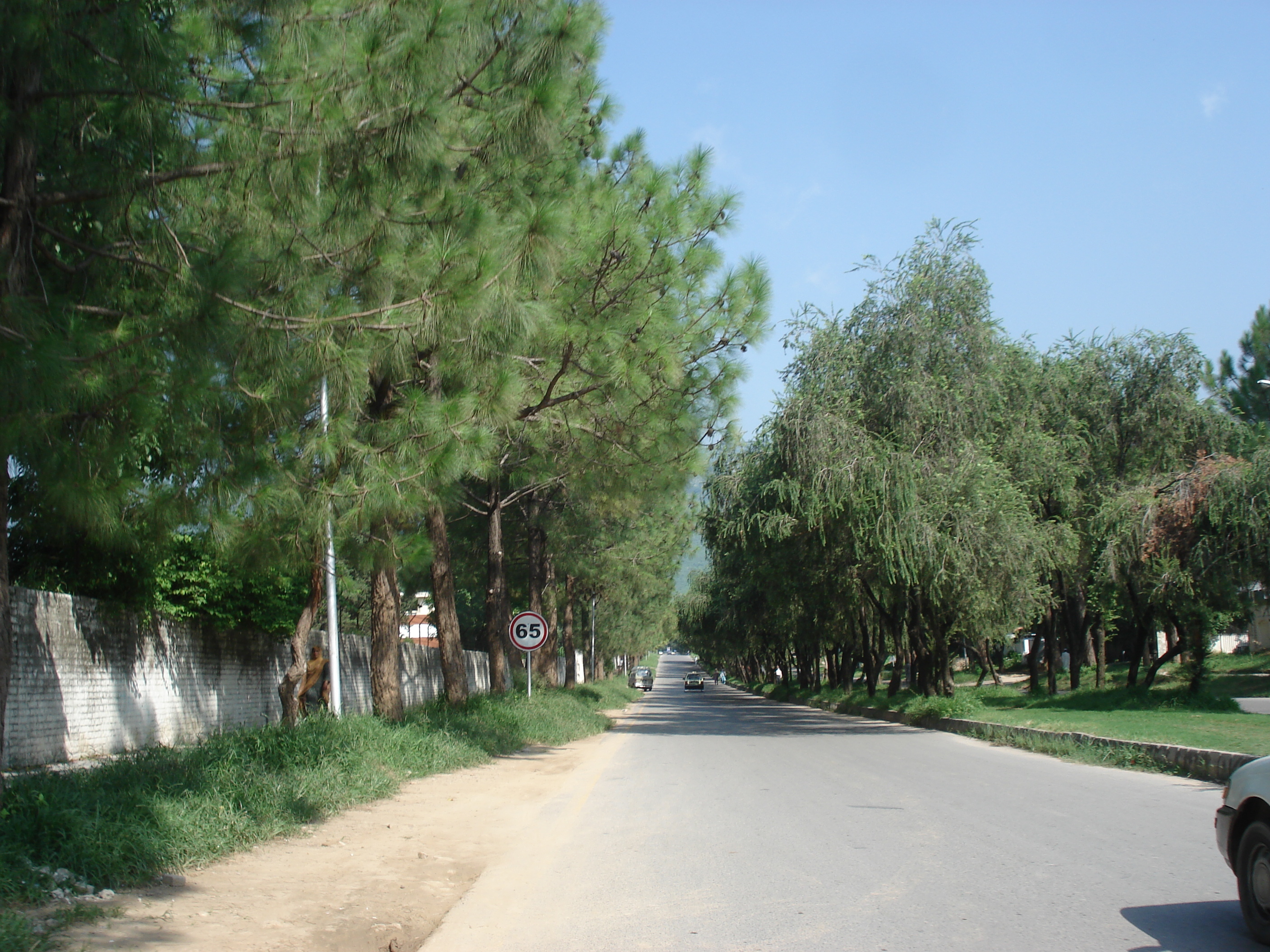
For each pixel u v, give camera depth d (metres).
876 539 23.20
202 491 8.30
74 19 6.30
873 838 8.60
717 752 18.08
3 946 4.65
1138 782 12.59
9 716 11.41
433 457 9.59
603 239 12.97
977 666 74.00
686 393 15.04
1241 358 42.84
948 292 25.09
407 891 6.79
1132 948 5.26
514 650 39.50
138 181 6.83
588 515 28.58
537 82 8.89
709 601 71.00
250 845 7.97
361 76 7.16
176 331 6.52
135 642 14.37
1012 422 26.45
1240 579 24.05
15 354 5.52
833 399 24.42
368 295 8.30
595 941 5.57
